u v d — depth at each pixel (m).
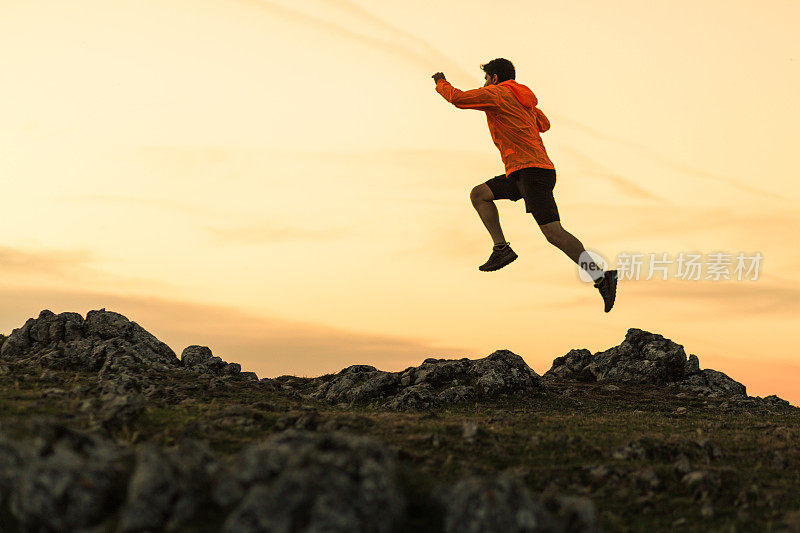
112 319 22.00
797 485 9.53
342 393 19.72
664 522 7.88
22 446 6.31
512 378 21.11
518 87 10.18
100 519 5.57
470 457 9.82
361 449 6.02
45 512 5.49
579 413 18.53
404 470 6.52
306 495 5.27
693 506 8.47
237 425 10.64
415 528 5.63
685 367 27.48
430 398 18.45
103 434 8.86
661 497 8.67
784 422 18.61
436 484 6.38
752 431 15.04
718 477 9.18
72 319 21.61
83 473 5.67
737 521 7.92
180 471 5.73
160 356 21.20
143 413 10.56
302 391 21.89
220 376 20.70
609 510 8.20
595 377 28.22
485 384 20.53
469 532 5.34
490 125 10.24
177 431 9.73
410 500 5.94
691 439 12.02
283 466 5.72
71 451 6.26
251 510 5.21
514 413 17.61
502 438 11.14
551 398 21.03
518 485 5.70
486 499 5.41
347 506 5.20
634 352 27.89
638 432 13.60
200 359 21.97
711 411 20.84
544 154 10.05
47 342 20.88
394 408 17.80
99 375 16.38
